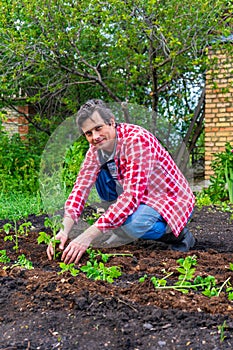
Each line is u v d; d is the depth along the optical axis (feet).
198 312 7.82
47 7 28.09
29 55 28.84
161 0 28.30
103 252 12.09
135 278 9.95
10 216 18.84
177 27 28.53
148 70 30.66
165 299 8.41
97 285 8.98
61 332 7.29
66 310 8.04
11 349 6.78
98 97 34.99
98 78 30.78
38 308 8.14
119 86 32.48
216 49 30.32
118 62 30.96
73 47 29.99
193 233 16.62
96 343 6.95
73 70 30.17
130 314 7.76
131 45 29.37
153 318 7.58
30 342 6.98
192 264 10.85
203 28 29.37
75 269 10.36
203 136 40.19
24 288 9.02
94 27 29.53
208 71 33.42
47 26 28.60
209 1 27.32
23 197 25.13
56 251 11.72
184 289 8.98
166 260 11.36
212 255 12.05
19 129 39.11
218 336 7.07
